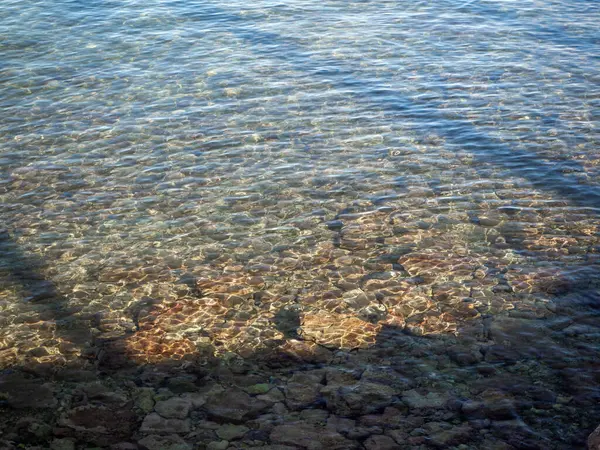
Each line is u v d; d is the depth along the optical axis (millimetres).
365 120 18125
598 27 24047
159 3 27312
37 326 11156
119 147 16969
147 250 13219
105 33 24078
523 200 14562
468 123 17812
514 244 13125
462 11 25969
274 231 13781
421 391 9688
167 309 11570
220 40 23484
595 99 18875
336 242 13375
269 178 15656
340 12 26109
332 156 16500
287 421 9227
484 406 9367
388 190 15109
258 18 25562
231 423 9211
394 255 12930
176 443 8875
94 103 19109
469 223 13844
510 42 22875
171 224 14055
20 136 17391
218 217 14273
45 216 14281
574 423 9023
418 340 10719
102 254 13086
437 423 9102
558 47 22406
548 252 12836
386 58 21828
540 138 16984
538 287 11859
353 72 20875
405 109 18641
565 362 10117
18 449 8781
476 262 12633
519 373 9953
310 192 15109
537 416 9156
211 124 18000
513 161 16062
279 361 10375
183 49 22750
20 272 12539
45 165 16172
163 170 16000
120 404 9570
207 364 10336
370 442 8820
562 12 25656
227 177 15711
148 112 18625
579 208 14219
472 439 8820
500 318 11133
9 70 21047
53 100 19250
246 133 17547
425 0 27344
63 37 23703
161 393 9766
